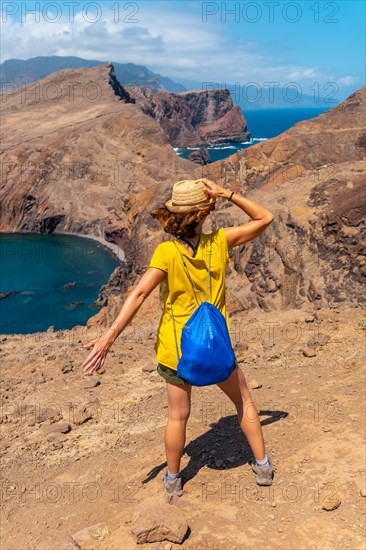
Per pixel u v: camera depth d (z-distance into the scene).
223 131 189.12
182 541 4.07
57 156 80.19
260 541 4.05
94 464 5.92
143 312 30.14
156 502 4.56
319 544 4.00
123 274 45.09
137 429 6.74
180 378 4.31
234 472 4.95
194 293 4.24
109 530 4.34
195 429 5.95
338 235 29.02
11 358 11.64
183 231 4.22
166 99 182.75
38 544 4.37
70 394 8.29
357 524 4.17
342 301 26.69
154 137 82.38
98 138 82.50
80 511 4.97
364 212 29.03
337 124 46.47
